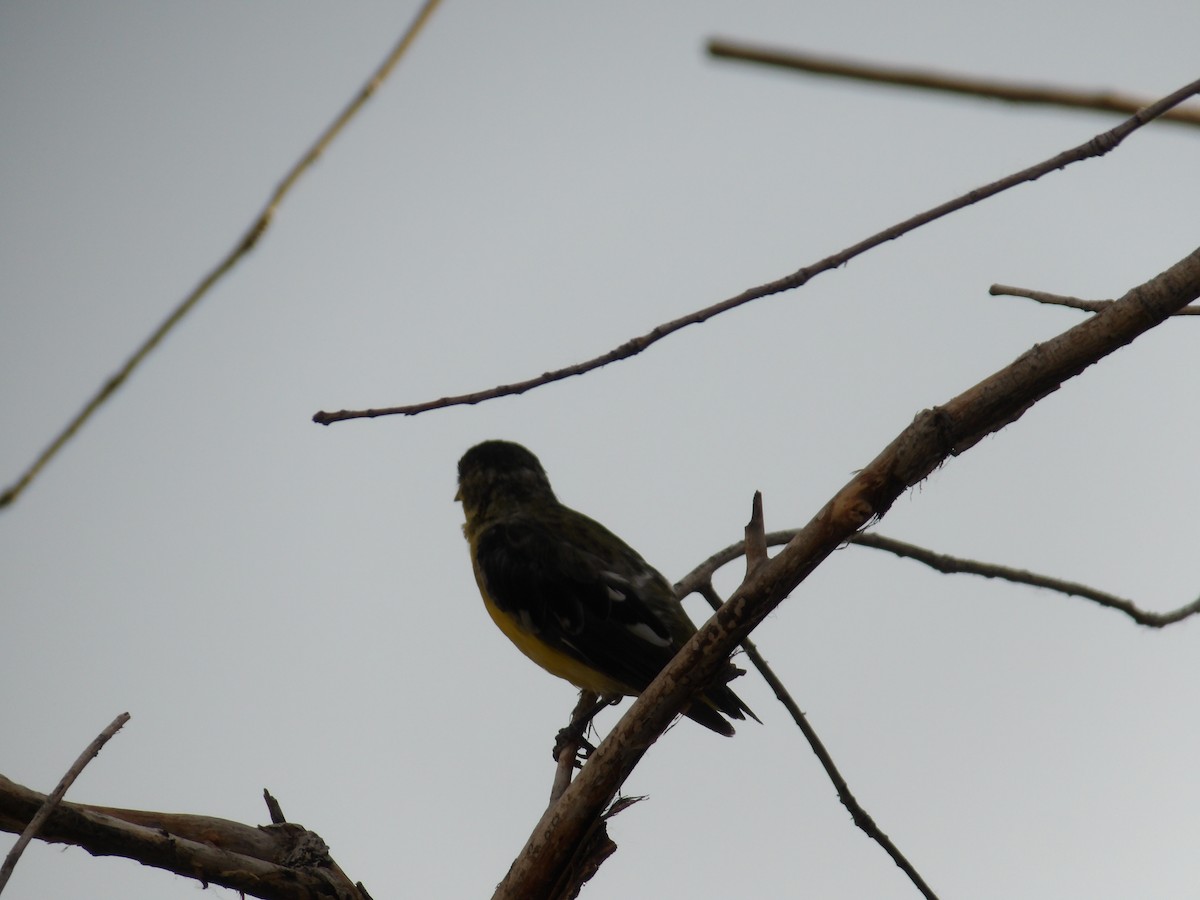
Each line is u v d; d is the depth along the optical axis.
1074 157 5.55
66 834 7.03
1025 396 6.38
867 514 6.48
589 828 7.29
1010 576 10.85
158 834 7.33
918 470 6.44
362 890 7.81
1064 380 6.38
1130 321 6.21
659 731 7.09
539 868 7.37
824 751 9.86
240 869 7.50
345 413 6.12
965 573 10.78
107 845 7.16
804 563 6.62
